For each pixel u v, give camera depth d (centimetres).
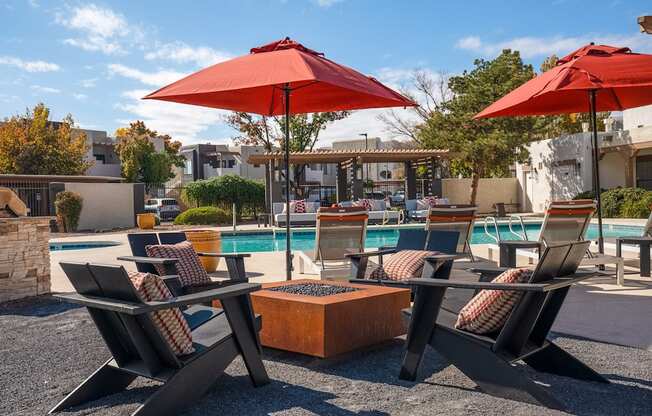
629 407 266
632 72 522
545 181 2388
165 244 531
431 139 2364
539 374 321
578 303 509
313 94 602
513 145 2206
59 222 1920
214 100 594
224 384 311
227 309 286
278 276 723
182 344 265
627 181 2027
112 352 277
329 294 388
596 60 555
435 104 2780
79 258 970
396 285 453
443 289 294
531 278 265
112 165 3750
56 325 463
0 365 352
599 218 657
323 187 3259
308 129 3083
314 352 346
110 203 2117
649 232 678
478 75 2294
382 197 3275
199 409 273
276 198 1992
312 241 1469
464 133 2283
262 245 1395
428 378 315
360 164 2052
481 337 286
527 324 276
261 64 469
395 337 407
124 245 1260
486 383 281
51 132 3036
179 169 4603
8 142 2886
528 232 1527
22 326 462
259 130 3025
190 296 258
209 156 4547
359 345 365
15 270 585
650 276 657
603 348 368
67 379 324
